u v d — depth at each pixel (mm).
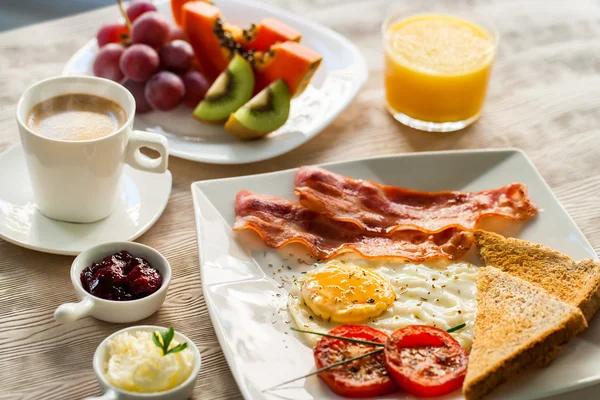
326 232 864
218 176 934
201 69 1041
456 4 1175
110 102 875
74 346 781
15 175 889
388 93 1013
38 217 859
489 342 755
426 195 894
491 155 927
